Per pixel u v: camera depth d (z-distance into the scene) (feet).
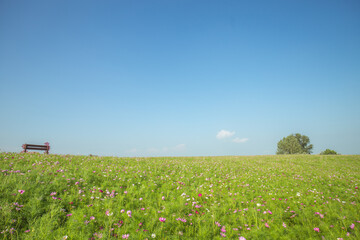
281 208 24.90
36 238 14.82
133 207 22.97
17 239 14.48
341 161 84.23
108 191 25.90
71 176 30.27
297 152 209.36
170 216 20.63
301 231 19.10
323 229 19.25
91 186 28.12
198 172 47.98
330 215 22.45
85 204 22.34
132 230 17.24
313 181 42.93
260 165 70.95
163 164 54.65
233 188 34.68
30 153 52.54
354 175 51.13
